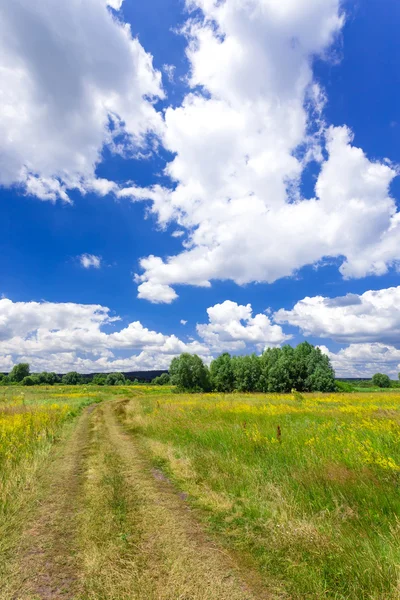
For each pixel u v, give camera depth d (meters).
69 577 3.43
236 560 3.70
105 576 3.41
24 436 10.48
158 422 13.55
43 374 124.12
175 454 8.54
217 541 4.14
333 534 4.02
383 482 5.25
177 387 71.81
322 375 61.94
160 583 3.27
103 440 11.44
